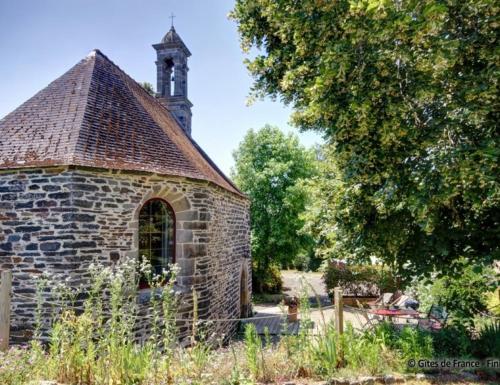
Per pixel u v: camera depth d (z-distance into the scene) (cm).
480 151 422
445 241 587
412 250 652
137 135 874
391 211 590
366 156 546
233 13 880
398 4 464
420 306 945
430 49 465
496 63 445
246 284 1459
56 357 414
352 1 448
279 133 2441
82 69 977
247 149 2462
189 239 858
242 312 1412
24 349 454
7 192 709
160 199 850
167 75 1711
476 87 440
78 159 692
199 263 878
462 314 627
